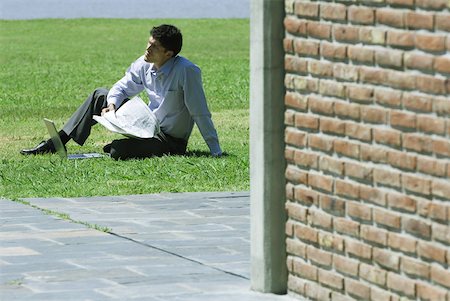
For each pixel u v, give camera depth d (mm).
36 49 65562
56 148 28719
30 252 18297
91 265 17391
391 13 13148
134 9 98812
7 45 68250
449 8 12414
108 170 26609
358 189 13859
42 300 15414
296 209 15023
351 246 14055
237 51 64438
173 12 96688
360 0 13594
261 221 15336
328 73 14203
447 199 12562
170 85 28156
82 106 28812
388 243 13445
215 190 24453
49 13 96250
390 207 13367
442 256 12688
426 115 12773
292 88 14867
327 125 14289
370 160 13633
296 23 14656
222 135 33406
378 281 13656
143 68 28406
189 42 70375
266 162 15156
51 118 38281
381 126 13430
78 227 20344
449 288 12633
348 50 13836
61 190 24406
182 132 28484
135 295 15617
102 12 96750
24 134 34125
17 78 50781
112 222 20797
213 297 15414
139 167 26922
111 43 69812
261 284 15508
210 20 86000
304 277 15023
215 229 20109
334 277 14406
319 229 14617
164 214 21594
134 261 17656
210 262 17547
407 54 12969
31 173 26578
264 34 14922
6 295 15680
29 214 21641
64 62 58000
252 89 15227
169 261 17641
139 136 27953
